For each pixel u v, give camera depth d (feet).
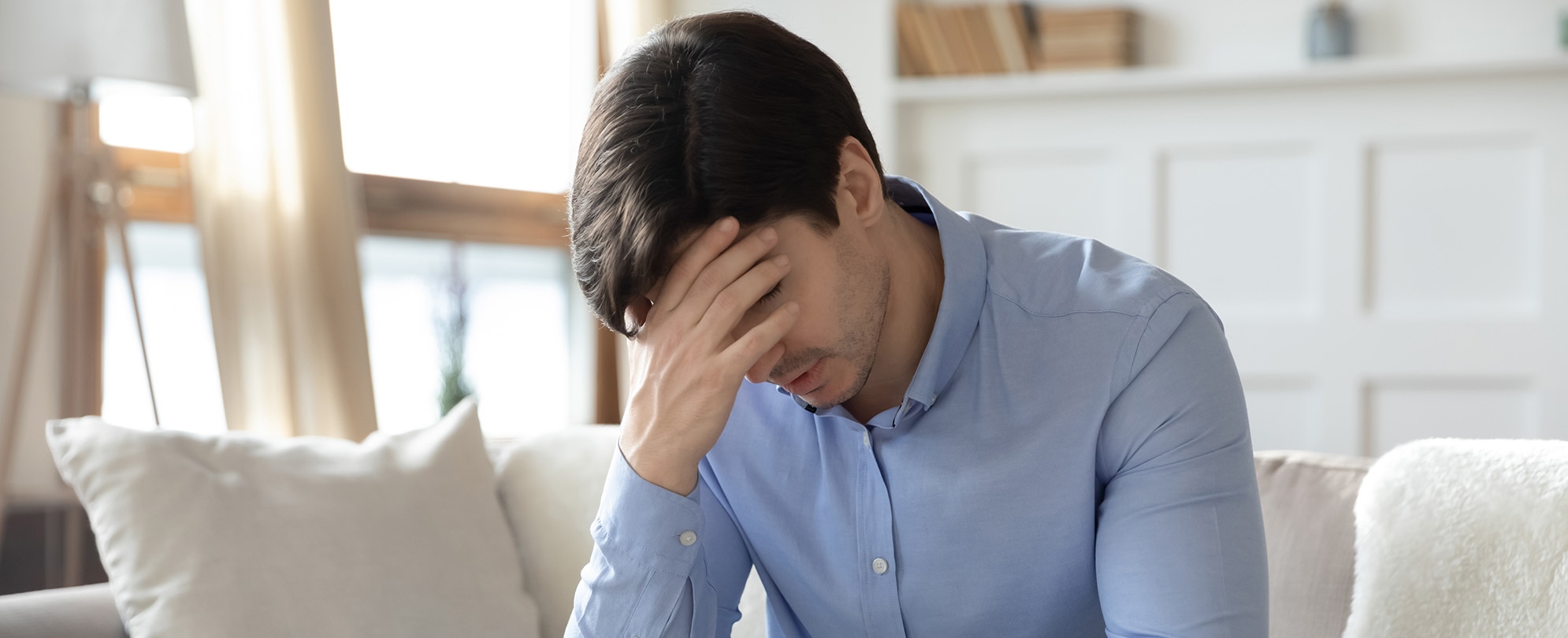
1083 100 11.44
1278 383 11.09
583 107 11.92
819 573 3.67
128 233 9.00
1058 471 3.31
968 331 3.41
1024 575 3.42
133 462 5.34
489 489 6.23
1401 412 10.82
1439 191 10.70
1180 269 11.30
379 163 10.72
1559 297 10.40
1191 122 11.21
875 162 3.15
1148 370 3.21
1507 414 10.59
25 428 8.38
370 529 5.64
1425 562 3.94
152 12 7.18
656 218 2.86
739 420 3.79
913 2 11.82
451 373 10.84
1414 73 10.56
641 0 12.03
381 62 10.72
